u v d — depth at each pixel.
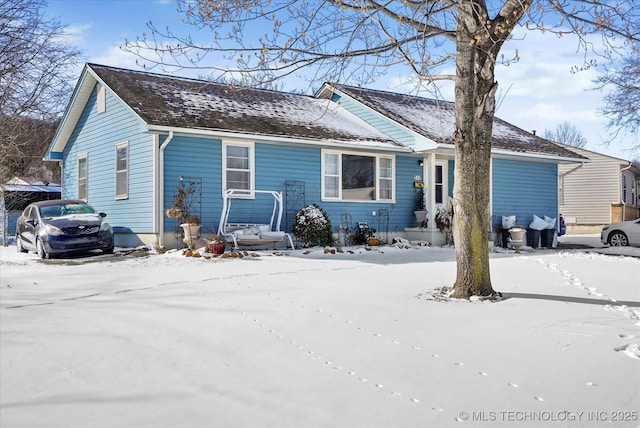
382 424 3.52
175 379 4.34
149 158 14.77
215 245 13.08
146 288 8.45
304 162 16.88
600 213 30.22
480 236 7.75
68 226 13.79
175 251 13.71
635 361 4.84
